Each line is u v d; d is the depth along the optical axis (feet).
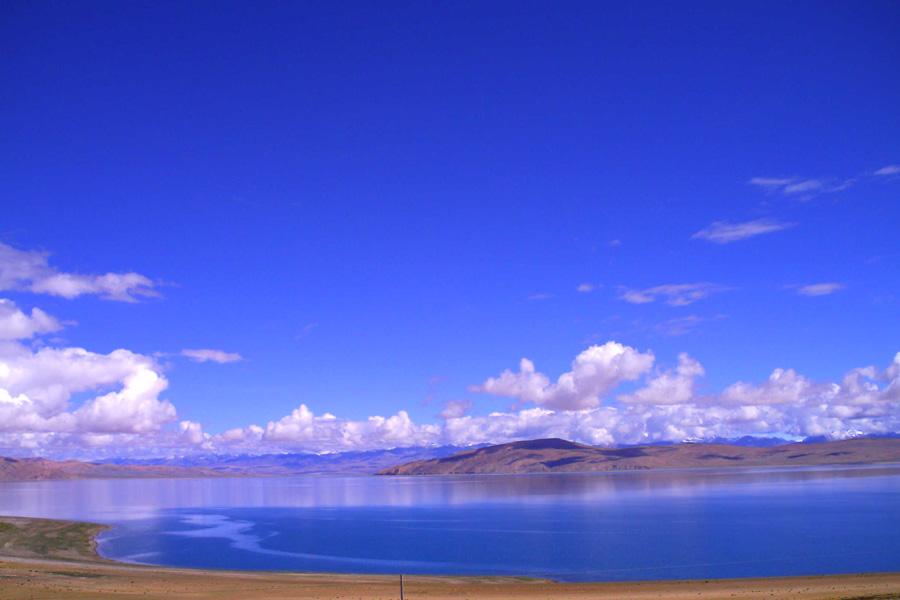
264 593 127.95
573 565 183.42
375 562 197.67
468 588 137.59
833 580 136.36
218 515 404.36
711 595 119.44
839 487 530.68
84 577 148.77
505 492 633.20
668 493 519.60
